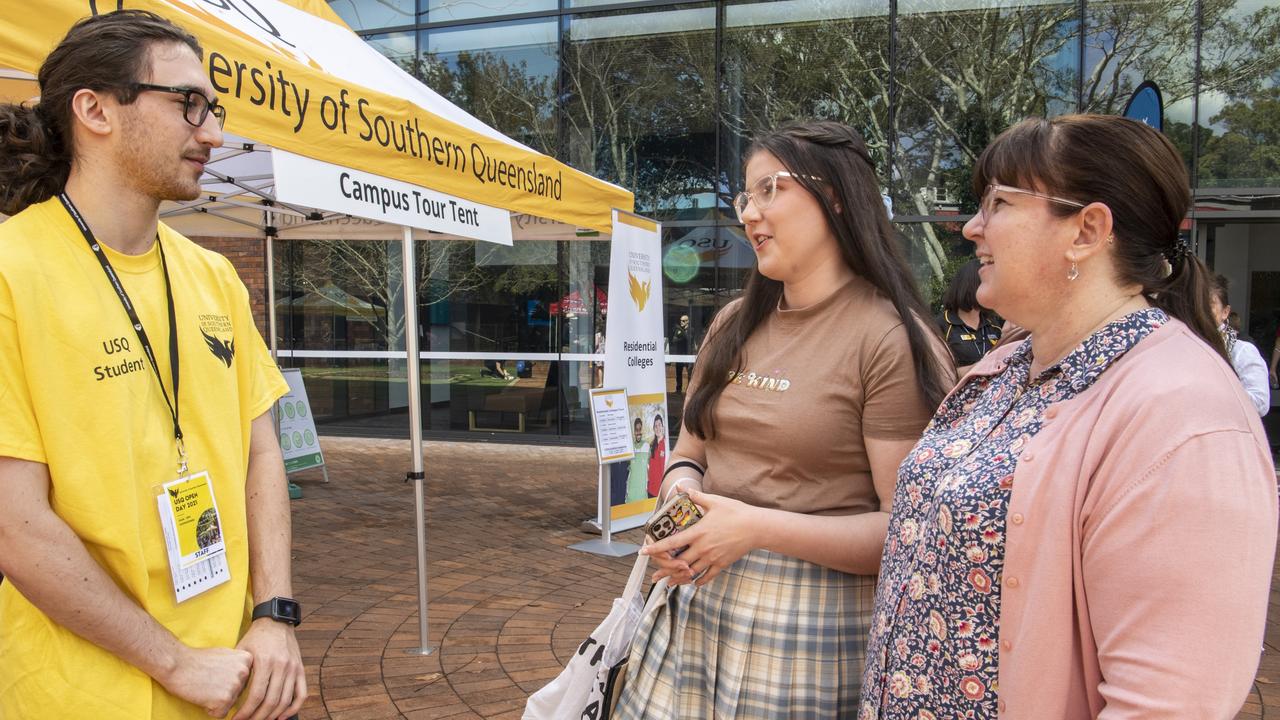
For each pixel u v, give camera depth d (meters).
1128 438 0.90
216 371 1.48
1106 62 8.27
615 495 5.84
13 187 1.25
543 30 9.81
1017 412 1.10
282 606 1.50
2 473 1.17
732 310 1.67
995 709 1.01
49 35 2.16
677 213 9.59
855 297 1.49
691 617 1.55
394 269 10.25
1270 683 3.55
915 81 8.84
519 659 3.75
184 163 1.36
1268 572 0.83
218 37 2.60
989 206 1.10
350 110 3.17
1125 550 0.87
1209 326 1.00
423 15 10.15
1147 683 0.83
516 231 6.46
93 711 1.23
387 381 10.37
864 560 1.37
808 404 1.43
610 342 5.65
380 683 3.47
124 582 1.28
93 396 1.25
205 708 1.30
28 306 1.19
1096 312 1.04
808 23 9.09
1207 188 8.08
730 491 1.53
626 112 9.68
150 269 1.40
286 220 6.55
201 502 1.40
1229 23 7.90
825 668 1.40
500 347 10.08
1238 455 0.84
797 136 1.47
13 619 1.28
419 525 3.81
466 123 4.59
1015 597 0.99
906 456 1.37
